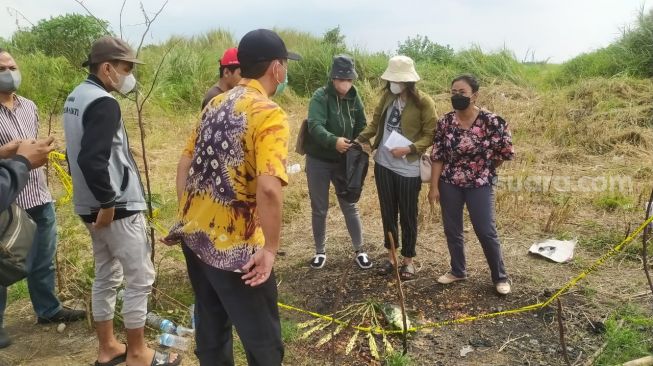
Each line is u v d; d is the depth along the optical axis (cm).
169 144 928
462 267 436
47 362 342
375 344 354
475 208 406
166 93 1173
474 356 343
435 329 376
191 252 249
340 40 1648
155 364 327
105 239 304
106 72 290
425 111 411
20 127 344
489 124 390
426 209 595
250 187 228
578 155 791
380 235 549
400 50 1523
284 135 221
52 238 370
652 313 385
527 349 349
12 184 213
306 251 519
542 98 1035
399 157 411
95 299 322
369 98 1198
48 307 381
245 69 236
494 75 1269
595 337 360
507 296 418
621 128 852
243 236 230
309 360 344
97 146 271
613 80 1027
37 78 1102
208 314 257
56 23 1221
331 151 442
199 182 236
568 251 485
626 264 465
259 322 238
